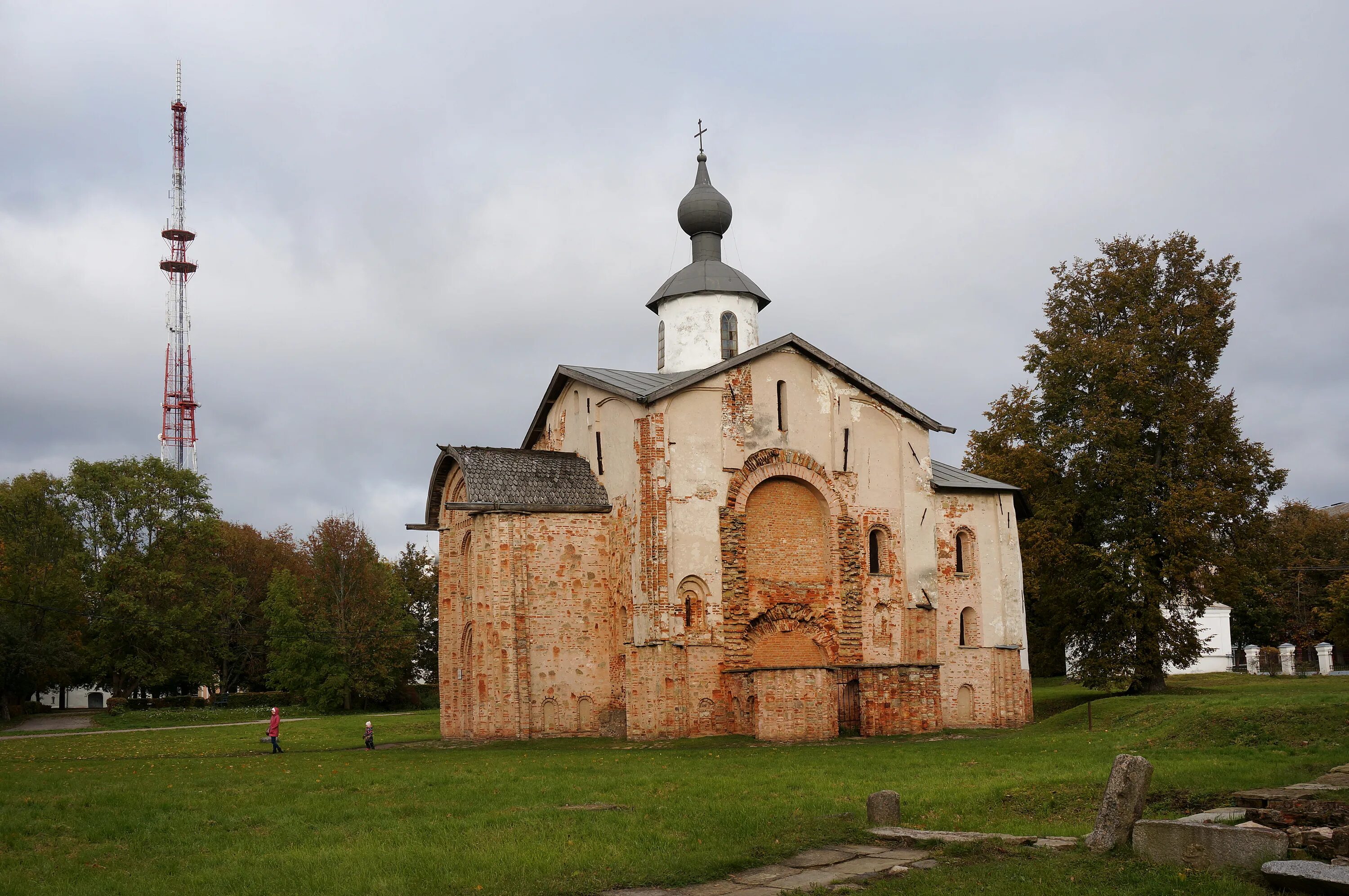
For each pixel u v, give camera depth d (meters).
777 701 33.62
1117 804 13.91
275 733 37.56
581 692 39.22
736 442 38.84
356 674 74.06
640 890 12.99
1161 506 43.84
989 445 51.38
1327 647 61.12
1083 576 45.44
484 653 38.81
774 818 16.92
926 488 42.47
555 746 35.44
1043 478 47.47
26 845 16.81
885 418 42.09
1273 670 65.06
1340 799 14.47
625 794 20.33
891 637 40.78
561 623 39.41
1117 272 46.81
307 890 12.98
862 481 41.12
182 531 76.38
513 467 40.81
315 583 78.50
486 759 30.28
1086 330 47.34
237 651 86.19
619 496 39.50
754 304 47.28
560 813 17.89
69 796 22.53
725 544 38.00
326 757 33.69
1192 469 44.34
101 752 39.69
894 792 16.53
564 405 45.16
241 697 79.25
